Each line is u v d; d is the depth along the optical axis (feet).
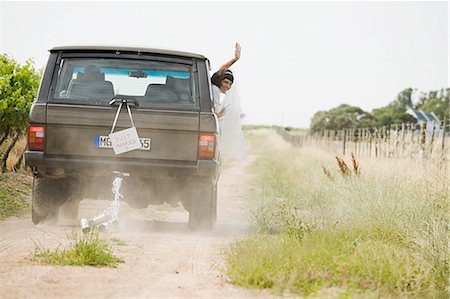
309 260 30.48
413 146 90.38
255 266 28.71
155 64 44.55
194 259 34.17
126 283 27.81
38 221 45.44
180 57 44.52
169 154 43.16
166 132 43.14
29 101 80.53
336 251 32.63
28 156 42.86
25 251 34.50
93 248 31.91
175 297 25.86
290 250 31.89
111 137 42.78
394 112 620.08
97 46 44.60
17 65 82.38
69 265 30.81
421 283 29.99
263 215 47.03
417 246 37.45
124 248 36.60
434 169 67.51
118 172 43.14
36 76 84.43
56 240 38.40
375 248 33.40
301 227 39.09
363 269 29.89
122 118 42.86
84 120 42.78
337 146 173.27
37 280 27.37
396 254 32.99
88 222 40.81
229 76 51.08
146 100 44.01
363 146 130.00
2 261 31.45
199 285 27.89
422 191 55.01
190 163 43.27
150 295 26.02
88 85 44.19
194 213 44.60
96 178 44.50
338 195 56.90
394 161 83.46
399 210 46.34
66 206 47.85
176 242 39.83
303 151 187.21
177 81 44.32
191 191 44.83
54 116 42.86
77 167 42.93
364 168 78.79
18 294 25.09
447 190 55.83
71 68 44.42
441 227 40.14
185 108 43.78
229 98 51.60
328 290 27.07
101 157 43.09
